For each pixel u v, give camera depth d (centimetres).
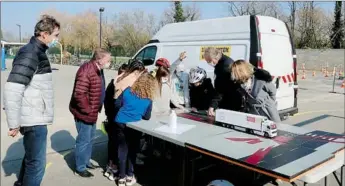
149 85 375
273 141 304
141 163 437
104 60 388
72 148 522
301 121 767
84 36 3903
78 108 395
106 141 564
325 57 2777
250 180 336
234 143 298
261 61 567
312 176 252
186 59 686
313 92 1336
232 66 373
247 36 579
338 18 3177
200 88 459
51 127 642
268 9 3516
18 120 270
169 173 424
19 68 269
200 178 338
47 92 300
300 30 3378
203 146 289
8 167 438
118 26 3688
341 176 313
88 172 414
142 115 383
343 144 294
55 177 412
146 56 801
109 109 406
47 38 287
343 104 1029
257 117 325
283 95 625
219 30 630
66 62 3428
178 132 337
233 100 400
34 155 303
